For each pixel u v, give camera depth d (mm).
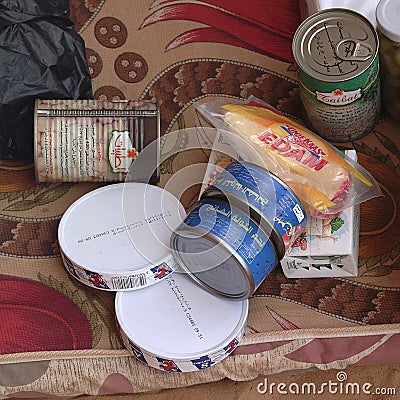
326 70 986
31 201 1076
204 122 1110
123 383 989
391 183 1074
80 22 1202
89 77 1110
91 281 977
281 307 1001
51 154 1018
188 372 977
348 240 971
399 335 980
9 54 1046
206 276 966
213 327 952
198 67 1165
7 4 1057
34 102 1047
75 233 999
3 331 985
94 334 988
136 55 1177
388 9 1005
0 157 1103
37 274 1025
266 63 1168
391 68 1038
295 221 948
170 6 1209
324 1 1108
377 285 1009
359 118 1055
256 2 1209
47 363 972
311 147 1005
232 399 1123
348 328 977
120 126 1015
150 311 964
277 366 988
